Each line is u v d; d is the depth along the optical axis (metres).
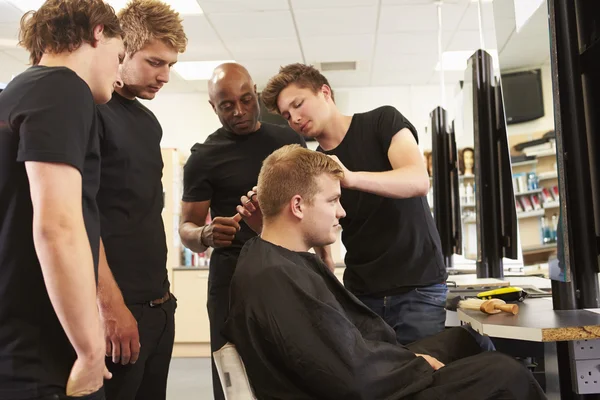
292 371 1.12
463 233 2.95
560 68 1.42
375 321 1.32
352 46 4.71
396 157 1.61
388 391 1.12
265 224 1.33
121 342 1.32
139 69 1.49
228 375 1.11
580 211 1.43
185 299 4.88
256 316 1.15
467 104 2.62
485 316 1.34
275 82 1.68
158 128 1.67
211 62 5.09
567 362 1.33
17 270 0.93
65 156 0.92
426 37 4.49
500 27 1.86
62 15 1.02
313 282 1.20
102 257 1.32
